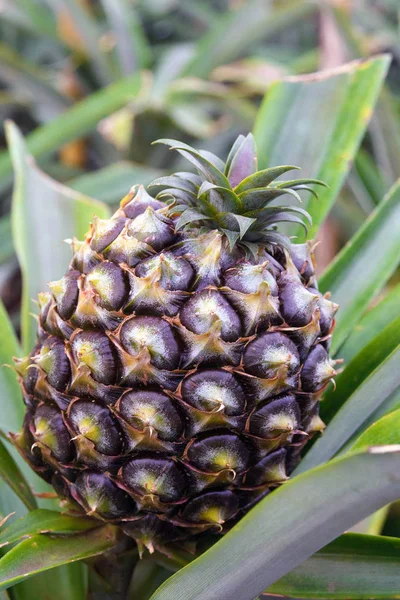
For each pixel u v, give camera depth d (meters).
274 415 0.46
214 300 0.46
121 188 0.85
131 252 0.46
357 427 0.51
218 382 0.46
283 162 0.60
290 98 0.62
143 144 1.08
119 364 0.46
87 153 1.20
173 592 0.46
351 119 0.60
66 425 0.47
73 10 1.07
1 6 1.15
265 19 1.07
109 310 0.46
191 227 0.48
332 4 0.88
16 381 0.56
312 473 0.42
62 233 0.60
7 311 1.06
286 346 0.46
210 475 0.46
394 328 0.52
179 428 0.46
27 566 0.46
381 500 0.42
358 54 0.91
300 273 0.49
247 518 0.43
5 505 0.54
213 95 0.99
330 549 0.48
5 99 1.13
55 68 1.42
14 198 0.61
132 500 0.47
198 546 0.49
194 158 0.49
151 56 1.26
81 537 0.49
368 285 0.56
